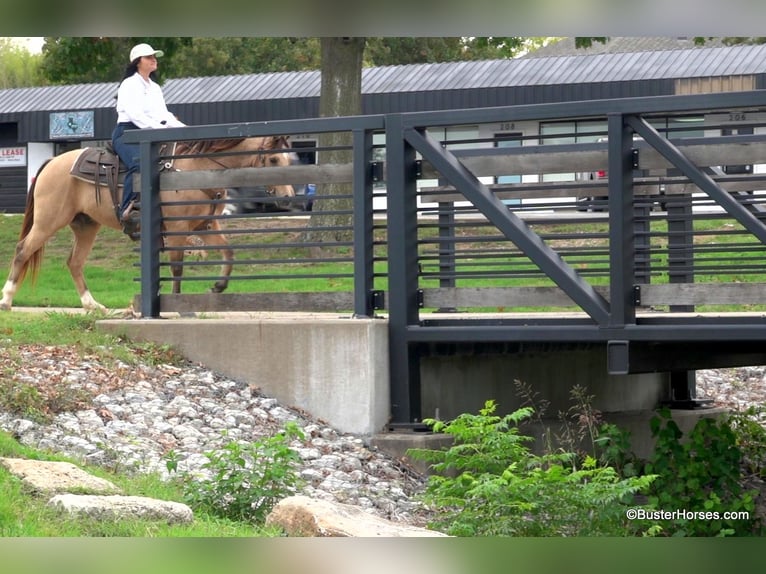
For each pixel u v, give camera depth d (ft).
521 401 49.37
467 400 46.70
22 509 24.72
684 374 59.82
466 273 42.80
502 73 139.03
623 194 39.55
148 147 47.44
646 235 41.27
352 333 42.45
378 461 40.19
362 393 42.24
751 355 51.65
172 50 100.17
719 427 50.62
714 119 103.45
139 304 50.31
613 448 43.21
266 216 45.32
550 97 132.77
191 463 34.88
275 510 26.96
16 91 171.12
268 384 43.98
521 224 41.55
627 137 39.78
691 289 39.78
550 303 42.29
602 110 39.65
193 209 51.88
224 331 44.86
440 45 213.66
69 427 36.40
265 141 53.57
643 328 39.42
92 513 24.90
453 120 42.01
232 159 53.06
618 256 39.70
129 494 28.86
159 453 35.76
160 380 42.98
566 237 41.45
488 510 30.09
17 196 170.60
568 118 40.57
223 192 54.19
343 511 27.61
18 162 170.50
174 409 40.16
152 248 47.60
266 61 218.38
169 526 25.58
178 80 155.43
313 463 38.42
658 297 40.14
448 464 34.37
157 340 46.19
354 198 43.62
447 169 41.96
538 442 46.34
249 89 147.95
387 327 43.09
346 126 43.62
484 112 41.52
